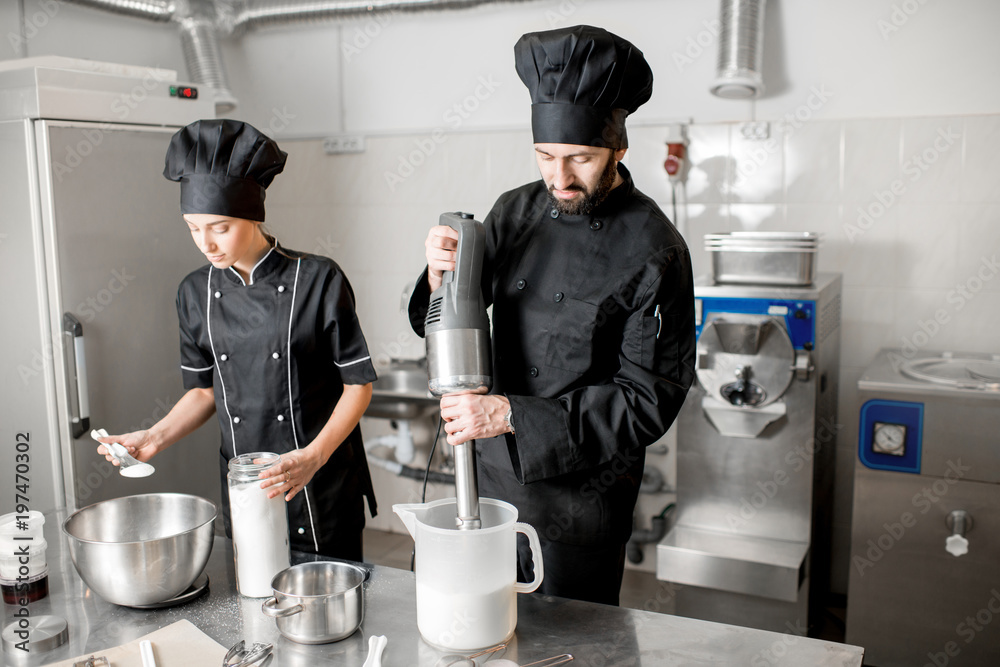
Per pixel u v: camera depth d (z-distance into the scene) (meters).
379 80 3.54
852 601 2.53
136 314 2.78
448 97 3.43
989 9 2.66
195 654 1.11
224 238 1.58
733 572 2.54
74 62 2.57
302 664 1.09
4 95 2.50
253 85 3.76
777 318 2.47
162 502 1.42
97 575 1.21
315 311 1.74
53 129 2.47
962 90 2.73
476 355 1.29
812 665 1.08
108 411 2.72
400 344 3.68
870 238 2.89
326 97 3.64
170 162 1.56
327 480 1.82
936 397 2.32
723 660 1.10
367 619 1.21
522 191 1.67
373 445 3.56
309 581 1.25
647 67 1.41
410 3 3.18
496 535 1.11
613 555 1.62
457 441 1.26
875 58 2.81
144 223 2.78
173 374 2.92
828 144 2.89
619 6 3.09
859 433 2.44
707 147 3.04
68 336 2.57
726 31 2.75
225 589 1.32
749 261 2.54
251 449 1.80
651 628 1.18
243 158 1.53
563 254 1.54
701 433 2.68
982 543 2.33
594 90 1.34
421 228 3.55
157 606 1.25
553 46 1.33
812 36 2.87
